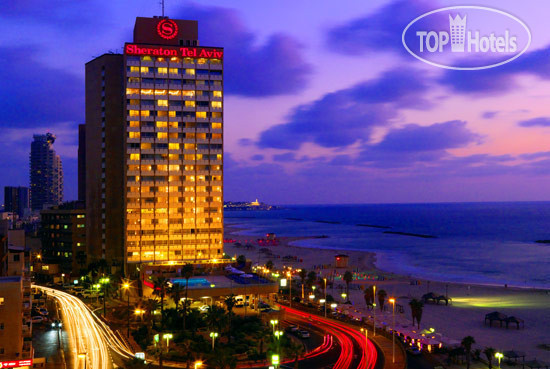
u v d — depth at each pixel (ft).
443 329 392.68
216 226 592.60
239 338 327.06
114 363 272.10
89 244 650.43
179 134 583.99
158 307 397.39
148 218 573.74
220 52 597.93
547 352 330.34
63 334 343.05
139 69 574.97
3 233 381.60
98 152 643.86
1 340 253.03
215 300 427.33
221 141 596.29
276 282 462.19
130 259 567.18
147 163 574.56
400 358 299.99
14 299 256.11
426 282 647.15
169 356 290.35
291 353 271.49
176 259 579.48
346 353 308.40
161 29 593.42
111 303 459.73
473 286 614.34
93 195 647.15
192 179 586.86
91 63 655.76
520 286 621.72
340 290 578.66
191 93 588.50
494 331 387.96
